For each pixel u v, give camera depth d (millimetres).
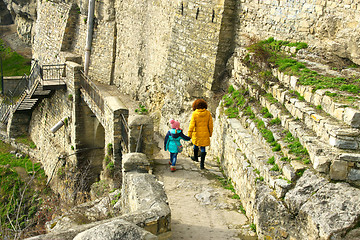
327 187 4500
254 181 5766
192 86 11953
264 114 7059
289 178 4914
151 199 4996
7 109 22562
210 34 11141
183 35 12648
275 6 9227
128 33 17859
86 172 15086
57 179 15984
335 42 7469
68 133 16641
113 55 19172
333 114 5156
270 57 8055
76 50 21031
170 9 13930
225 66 11016
